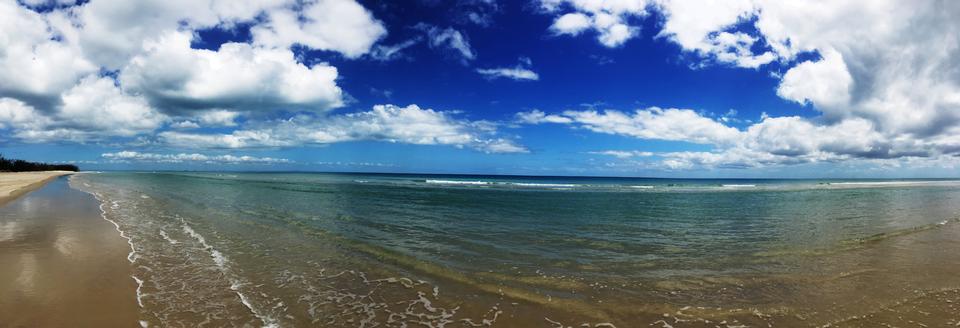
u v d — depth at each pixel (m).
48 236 12.88
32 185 38.97
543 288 8.49
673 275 9.45
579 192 43.06
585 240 13.59
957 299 7.79
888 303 7.62
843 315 7.08
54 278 8.44
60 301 7.16
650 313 7.20
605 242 13.27
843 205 28.17
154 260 10.15
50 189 35.72
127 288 7.94
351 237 13.70
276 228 15.32
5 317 6.41
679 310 7.32
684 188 58.69
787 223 18.20
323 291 8.11
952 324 6.68
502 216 19.91
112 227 14.92
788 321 6.84
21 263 9.53
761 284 8.79
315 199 28.69
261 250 11.56
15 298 7.25
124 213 19.23
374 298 7.78
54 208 20.73
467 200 29.61
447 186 54.34
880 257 11.23
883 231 15.77
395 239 13.45
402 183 64.44
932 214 22.09
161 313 6.77
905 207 26.55
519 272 9.62
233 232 14.35
